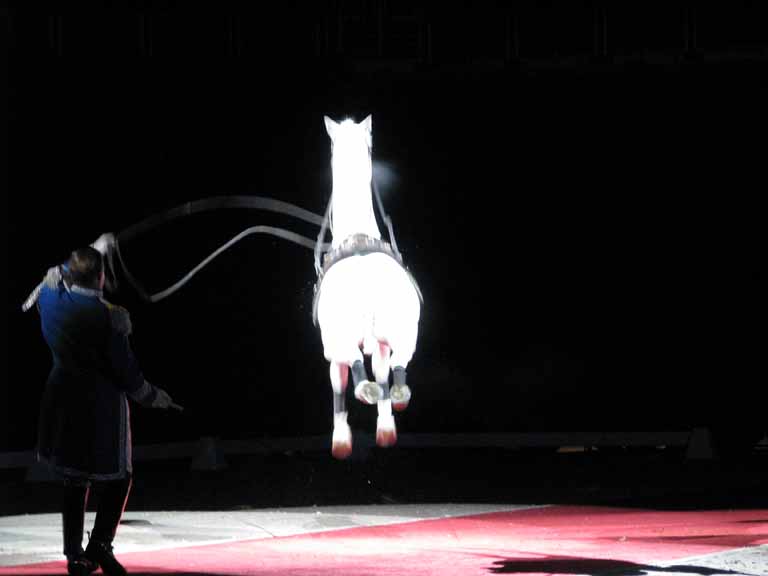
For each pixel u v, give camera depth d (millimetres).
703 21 18391
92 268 6949
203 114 18688
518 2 18516
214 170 18906
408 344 7180
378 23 18594
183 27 18219
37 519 10547
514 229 19547
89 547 6902
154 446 17812
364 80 18938
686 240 19344
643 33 18531
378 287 7090
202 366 19344
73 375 6777
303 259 19328
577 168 19391
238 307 19328
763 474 14742
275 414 19719
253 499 12422
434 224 19547
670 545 8625
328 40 18609
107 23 17859
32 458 16641
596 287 19578
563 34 18609
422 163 19391
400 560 7891
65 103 17859
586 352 19641
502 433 19344
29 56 17469
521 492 12922
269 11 18406
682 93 19016
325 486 13820
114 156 18344
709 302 19344
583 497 12328
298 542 8906
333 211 7613
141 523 10102
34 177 17859
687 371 19422
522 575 7195
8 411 17859
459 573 7289
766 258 19125
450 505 11609
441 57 18672
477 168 19438
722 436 19094
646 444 18750
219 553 8305
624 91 19078
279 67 18578
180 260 18984
